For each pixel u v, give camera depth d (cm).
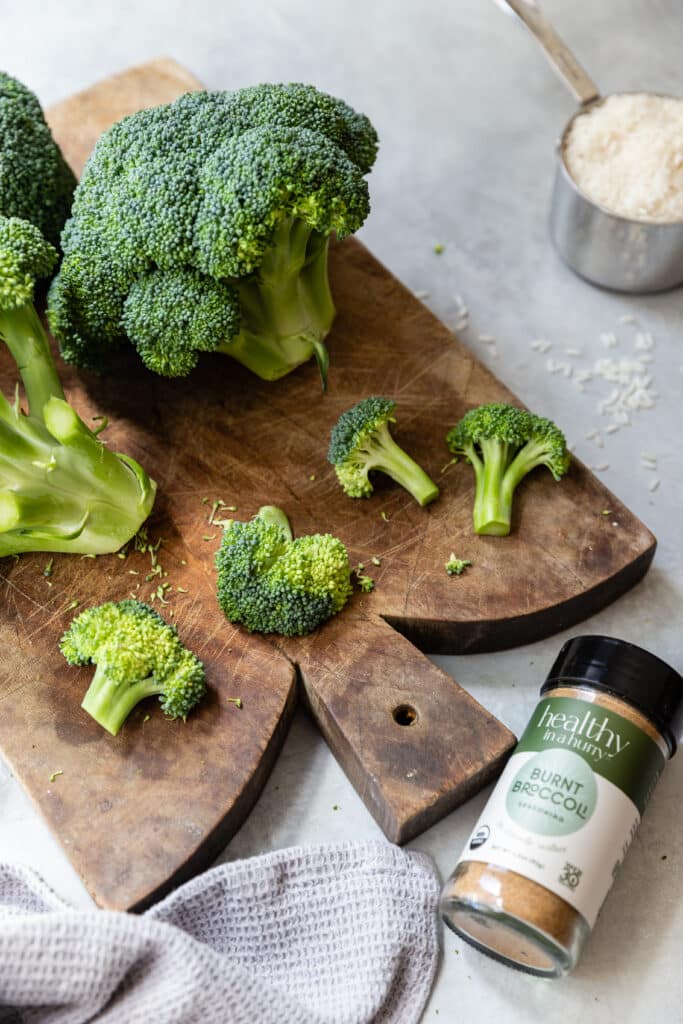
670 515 66
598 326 72
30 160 66
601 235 71
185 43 84
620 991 55
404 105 81
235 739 58
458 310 73
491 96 81
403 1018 55
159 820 56
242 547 60
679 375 71
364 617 60
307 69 83
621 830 54
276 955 56
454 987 56
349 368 68
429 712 58
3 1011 54
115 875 55
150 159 62
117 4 86
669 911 57
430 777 57
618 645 56
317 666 59
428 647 62
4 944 52
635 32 83
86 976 52
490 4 85
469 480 64
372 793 57
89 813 56
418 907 56
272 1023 53
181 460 65
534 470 64
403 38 84
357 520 63
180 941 53
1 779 60
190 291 62
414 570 62
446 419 66
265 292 64
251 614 59
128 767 57
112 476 61
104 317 64
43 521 61
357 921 56
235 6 86
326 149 60
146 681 58
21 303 61
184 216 61
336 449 63
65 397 67
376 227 76
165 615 61
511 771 55
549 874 53
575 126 73
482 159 79
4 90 67
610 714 55
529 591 61
